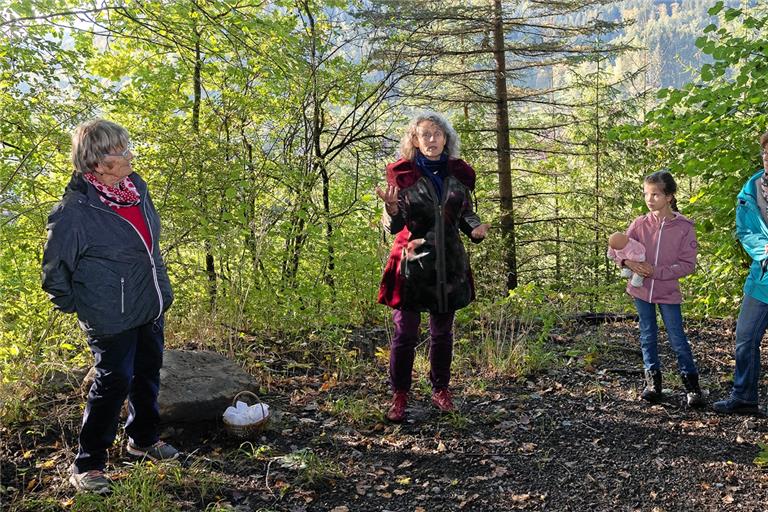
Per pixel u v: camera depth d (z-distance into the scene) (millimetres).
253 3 7660
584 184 13922
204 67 7578
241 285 5652
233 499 3078
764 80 5441
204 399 3654
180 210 6000
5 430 3527
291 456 3400
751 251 3963
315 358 5062
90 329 2918
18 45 5879
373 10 9539
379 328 5938
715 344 5539
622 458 3566
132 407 3297
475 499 3146
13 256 5207
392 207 3705
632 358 5211
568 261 12234
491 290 8273
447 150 3789
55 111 5805
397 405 3963
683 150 6320
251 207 6199
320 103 8391
